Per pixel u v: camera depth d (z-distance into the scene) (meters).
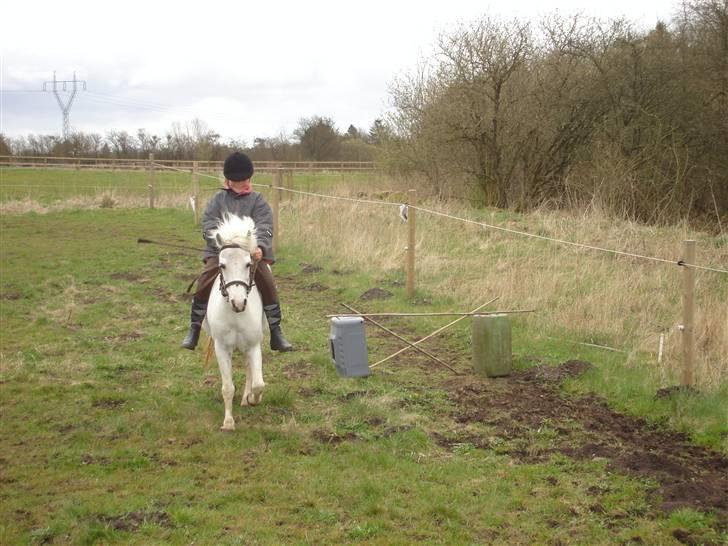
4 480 5.74
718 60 20.47
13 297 12.31
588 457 6.17
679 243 12.38
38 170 41.53
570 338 9.17
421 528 5.06
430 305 11.23
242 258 6.31
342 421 6.98
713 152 20.30
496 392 7.82
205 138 53.06
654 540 4.86
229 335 6.68
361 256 14.40
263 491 5.55
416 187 24.11
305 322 10.83
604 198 18.12
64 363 8.67
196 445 6.43
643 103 21.20
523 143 21.59
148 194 28.28
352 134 57.62
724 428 6.45
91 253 16.52
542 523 5.14
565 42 21.50
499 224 16.08
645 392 7.34
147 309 11.48
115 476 5.82
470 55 20.86
